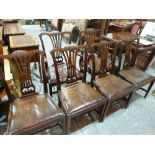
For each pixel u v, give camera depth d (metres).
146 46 2.67
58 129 1.84
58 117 1.43
